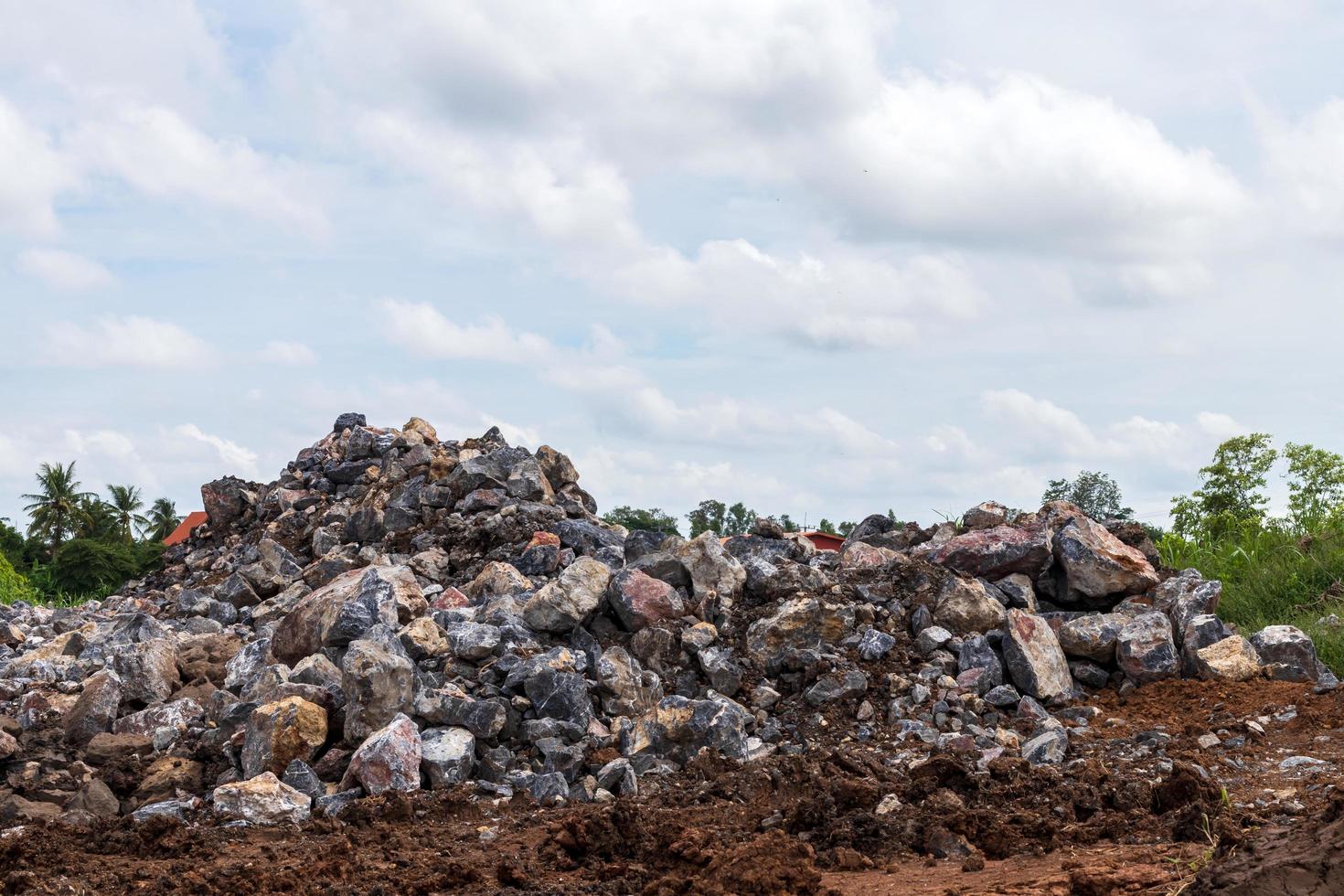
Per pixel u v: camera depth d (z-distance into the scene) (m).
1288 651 9.95
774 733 9.10
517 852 6.55
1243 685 9.50
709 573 10.91
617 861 6.15
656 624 10.21
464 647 9.52
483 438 17.98
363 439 17.86
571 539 13.68
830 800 6.80
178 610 14.17
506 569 12.06
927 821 6.38
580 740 8.80
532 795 7.95
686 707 8.62
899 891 5.34
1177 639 10.41
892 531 13.48
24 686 10.19
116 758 8.77
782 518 14.48
